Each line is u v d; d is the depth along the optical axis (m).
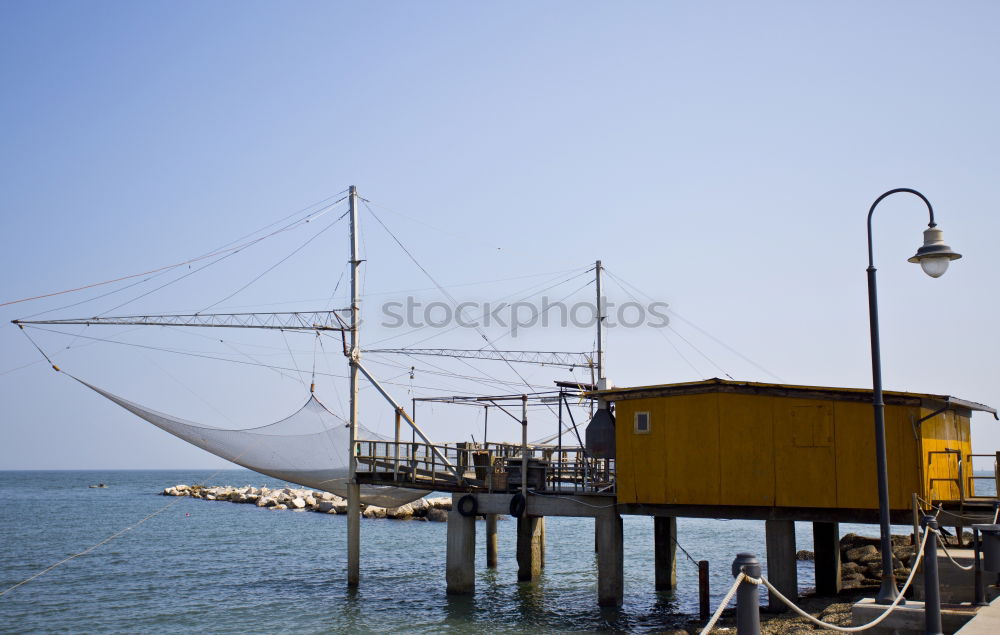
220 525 68.06
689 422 26.44
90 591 34.25
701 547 51.91
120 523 70.31
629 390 27.47
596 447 29.17
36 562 44.03
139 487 161.50
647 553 48.03
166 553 47.91
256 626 27.05
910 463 24.05
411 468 31.88
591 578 36.38
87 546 52.00
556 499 28.86
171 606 30.64
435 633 25.73
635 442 27.47
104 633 26.30
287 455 35.06
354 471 32.66
